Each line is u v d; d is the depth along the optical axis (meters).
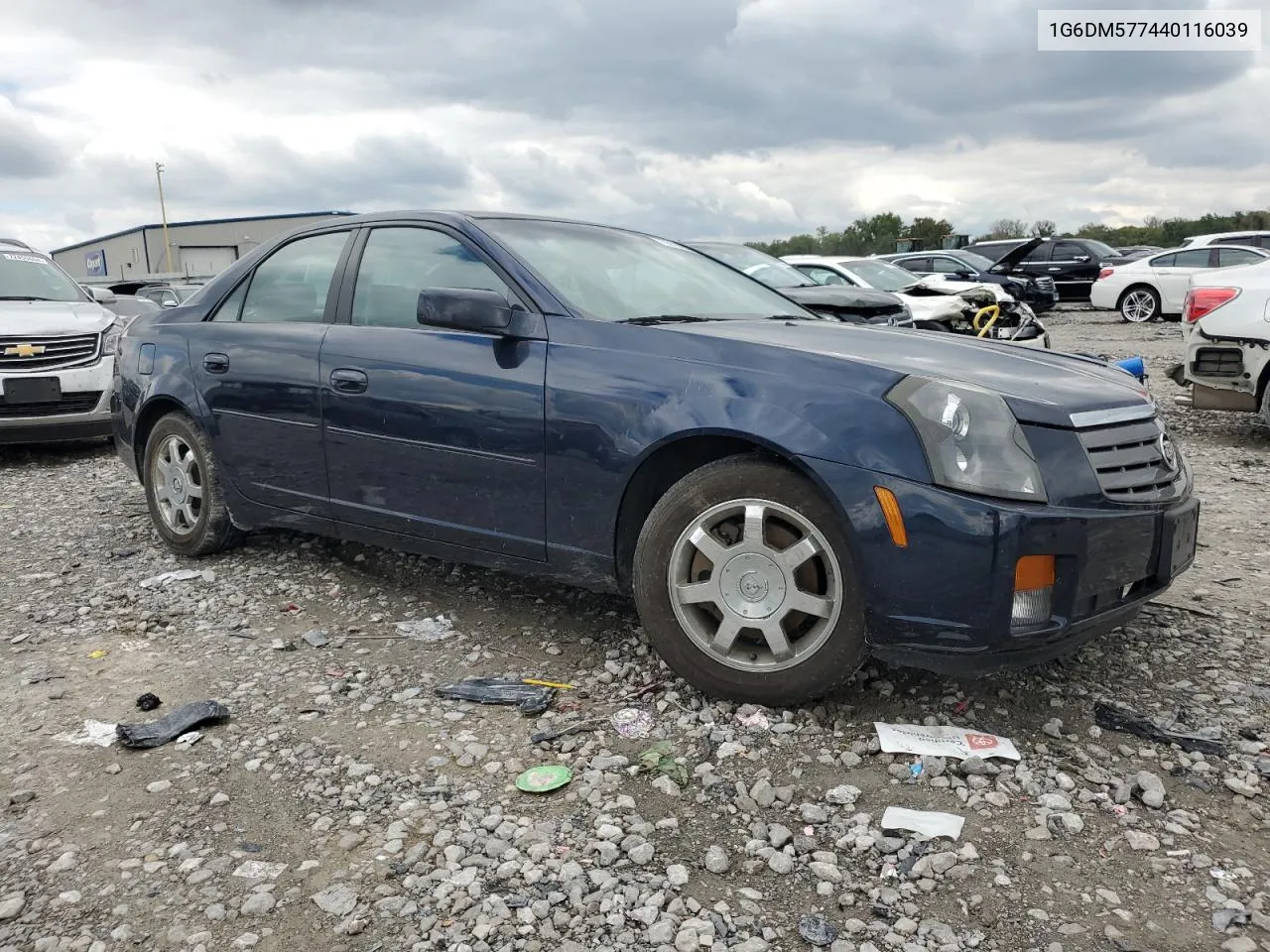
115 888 2.21
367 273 4.00
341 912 2.12
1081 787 2.59
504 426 3.36
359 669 3.41
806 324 3.60
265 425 4.19
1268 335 7.01
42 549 5.02
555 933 2.05
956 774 2.65
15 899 2.16
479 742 2.87
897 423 2.71
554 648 3.57
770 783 2.59
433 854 2.32
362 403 3.77
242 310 4.49
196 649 3.63
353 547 4.83
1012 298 11.40
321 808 2.53
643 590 3.09
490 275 3.59
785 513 2.85
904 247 33.19
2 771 2.74
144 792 2.62
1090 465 2.72
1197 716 2.98
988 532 2.59
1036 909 2.11
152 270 62.31
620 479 3.12
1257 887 2.18
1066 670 3.30
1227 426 8.55
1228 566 4.49
